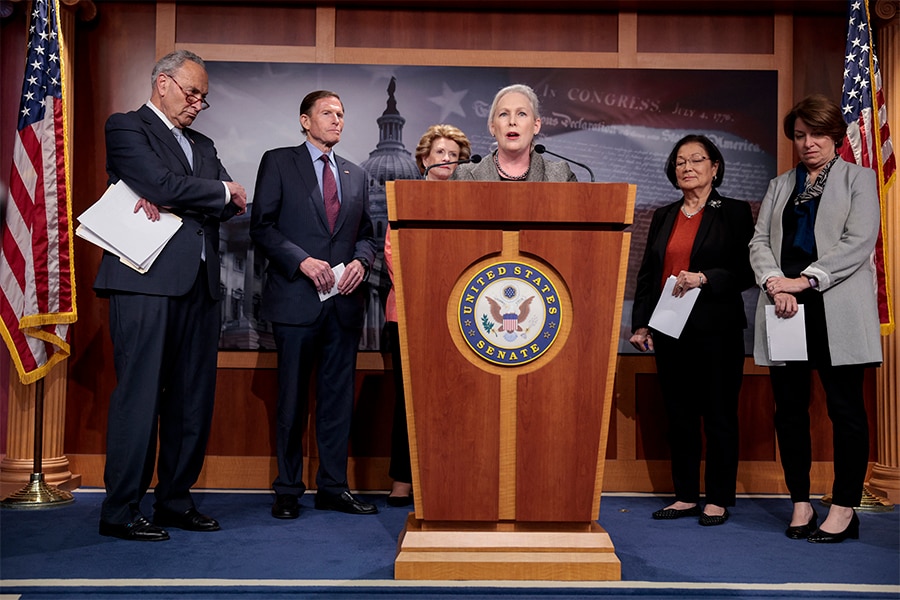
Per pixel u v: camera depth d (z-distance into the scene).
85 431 4.41
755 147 4.49
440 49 4.52
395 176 4.46
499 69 4.49
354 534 3.23
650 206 4.47
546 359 2.51
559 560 2.48
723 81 4.50
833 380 3.26
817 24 4.54
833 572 2.72
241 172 4.45
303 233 3.76
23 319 3.86
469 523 2.53
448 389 2.49
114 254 3.16
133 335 3.16
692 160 3.70
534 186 2.46
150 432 3.16
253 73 4.47
